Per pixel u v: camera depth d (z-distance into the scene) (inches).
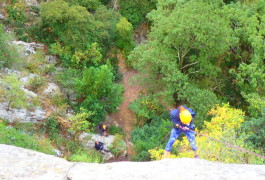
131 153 836.6
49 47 990.4
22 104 725.3
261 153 584.1
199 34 776.9
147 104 944.9
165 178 188.7
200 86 944.3
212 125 619.5
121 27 1055.0
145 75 984.3
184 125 258.8
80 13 946.7
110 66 1008.2
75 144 762.8
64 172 202.1
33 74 874.1
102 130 848.3
